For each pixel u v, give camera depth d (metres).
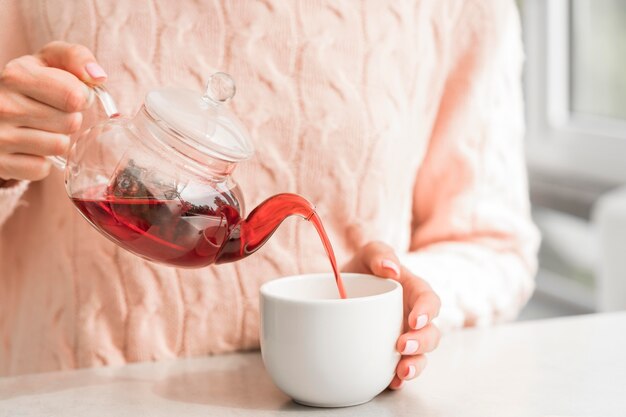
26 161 0.69
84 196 0.66
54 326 0.86
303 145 0.87
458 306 0.88
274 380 0.69
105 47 0.82
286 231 0.87
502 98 0.98
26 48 0.85
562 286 1.98
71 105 0.66
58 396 0.72
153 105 0.64
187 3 0.83
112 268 0.84
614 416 0.66
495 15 0.95
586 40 1.86
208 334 0.87
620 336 0.83
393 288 0.71
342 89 0.87
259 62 0.85
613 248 1.51
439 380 0.74
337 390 0.67
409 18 0.91
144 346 0.85
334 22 0.87
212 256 0.68
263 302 0.68
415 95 0.92
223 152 0.64
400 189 0.92
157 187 0.64
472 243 0.96
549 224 2.01
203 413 0.68
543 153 2.00
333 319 0.66
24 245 0.88
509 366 0.76
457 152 0.96
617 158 1.75
